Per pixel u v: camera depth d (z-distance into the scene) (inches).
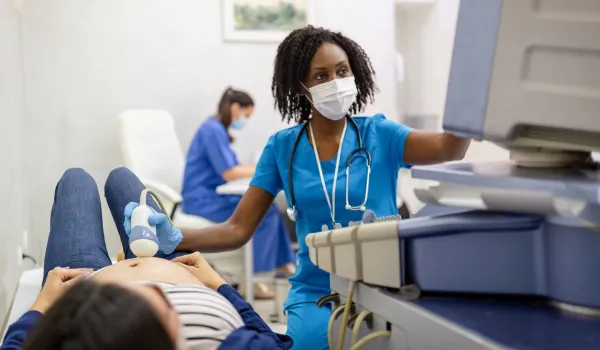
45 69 164.4
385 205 65.5
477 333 34.1
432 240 40.0
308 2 179.8
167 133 161.0
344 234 44.3
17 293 80.3
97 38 167.8
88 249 65.3
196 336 40.8
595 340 32.9
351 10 179.9
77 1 165.6
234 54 177.8
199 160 153.9
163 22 172.2
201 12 174.6
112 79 169.5
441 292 40.7
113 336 29.5
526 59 37.2
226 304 45.1
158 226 57.4
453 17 187.6
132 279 46.4
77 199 73.3
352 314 47.1
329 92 63.9
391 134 65.4
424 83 192.2
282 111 70.4
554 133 38.4
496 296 40.1
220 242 66.3
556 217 37.0
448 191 41.5
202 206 151.9
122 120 154.3
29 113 163.6
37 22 163.2
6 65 120.6
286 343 50.3
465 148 60.4
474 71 39.3
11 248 116.1
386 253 41.4
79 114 167.5
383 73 181.9
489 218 38.8
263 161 68.3
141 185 75.0
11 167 121.5
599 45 35.4
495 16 37.7
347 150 65.7
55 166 166.1
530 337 33.4
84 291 32.0
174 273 48.7
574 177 36.2
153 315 30.7
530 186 35.5
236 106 154.9
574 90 36.3
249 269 139.9
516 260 39.1
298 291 65.9
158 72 172.9
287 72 67.4
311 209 64.9
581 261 36.6
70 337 29.8
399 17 193.9
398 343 41.0
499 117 38.1
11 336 42.9
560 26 36.1
